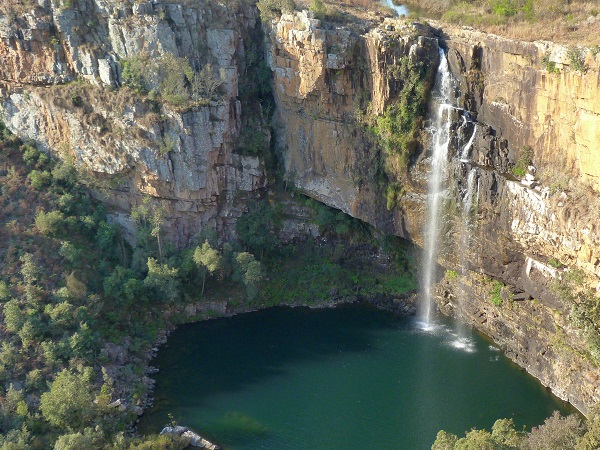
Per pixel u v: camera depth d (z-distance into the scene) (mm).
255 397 71688
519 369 74250
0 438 59625
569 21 73688
